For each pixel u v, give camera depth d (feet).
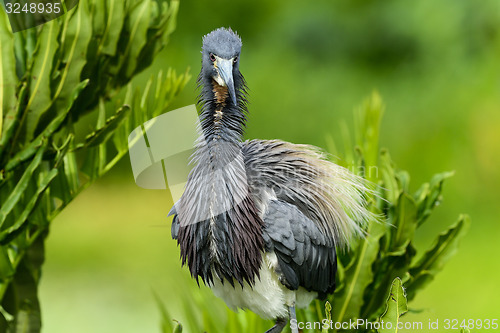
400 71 64.34
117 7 21.98
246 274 19.93
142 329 45.57
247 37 69.31
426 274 22.58
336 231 21.03
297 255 19.83
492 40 59.57
